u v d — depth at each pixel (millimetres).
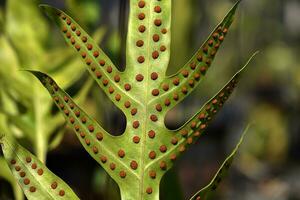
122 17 588
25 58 661
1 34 668
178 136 478
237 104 1873
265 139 2311
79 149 1345
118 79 483
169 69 997
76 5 656
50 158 1326
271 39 2766
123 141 479
